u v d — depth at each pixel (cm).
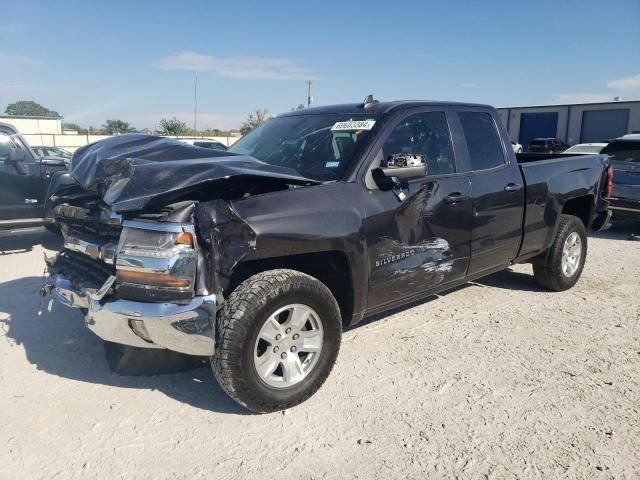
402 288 413
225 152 397
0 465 289
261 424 330
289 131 463
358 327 485
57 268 393
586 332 480
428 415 342
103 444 308
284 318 347
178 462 294
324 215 349
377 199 384
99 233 357
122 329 319
